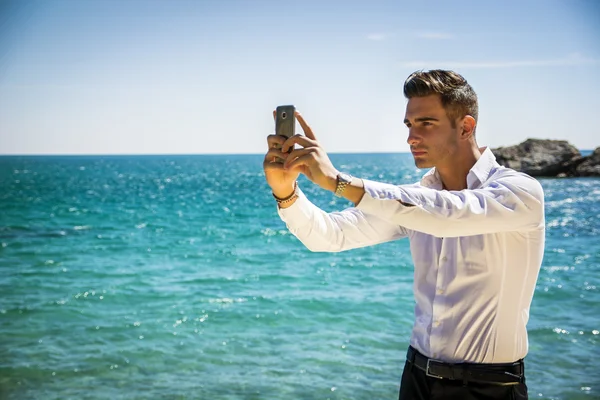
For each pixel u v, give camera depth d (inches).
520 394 79.4
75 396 221.6
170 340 293.1
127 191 1839.3
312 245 85.5
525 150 1772.9
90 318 335.3
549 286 404.8
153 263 536.1
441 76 77.5
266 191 1833.2
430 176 86.3
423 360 81.8
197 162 6993.1
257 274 476.7
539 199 72.3
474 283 78.0
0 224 871.7
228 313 346.3
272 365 255.8
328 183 66.9
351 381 236.1
